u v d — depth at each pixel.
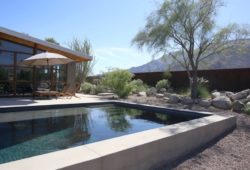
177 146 5.15
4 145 5.59
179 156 5.23
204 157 5.32
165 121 9.12
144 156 4.30
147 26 15.36
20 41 14.25
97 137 6.54
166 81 20.73
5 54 13.98
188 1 14.16
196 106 11.94
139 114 10.61
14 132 6.88
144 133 5.08
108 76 16.92
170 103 13.16
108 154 3.63
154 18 15.08
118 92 15.98
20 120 8.45
